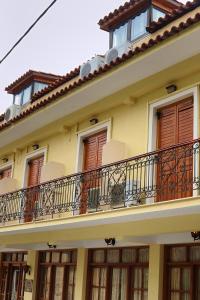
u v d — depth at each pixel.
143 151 11.55
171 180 10.23
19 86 20.38
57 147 15.20
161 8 14.34
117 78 11.63
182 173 9.88
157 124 11.52
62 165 14.52
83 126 14.12
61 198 13.19
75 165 13.97
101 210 11.45
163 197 10.48
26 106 18.48
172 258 10.53
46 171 14.46
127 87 12.10
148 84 11.63
